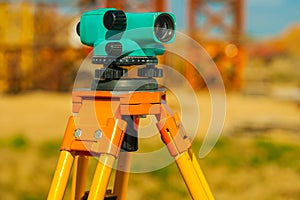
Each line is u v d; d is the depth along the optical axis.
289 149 20.31
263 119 27.98
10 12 42.34
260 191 14.57
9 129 26.50
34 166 16.92
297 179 15.68
